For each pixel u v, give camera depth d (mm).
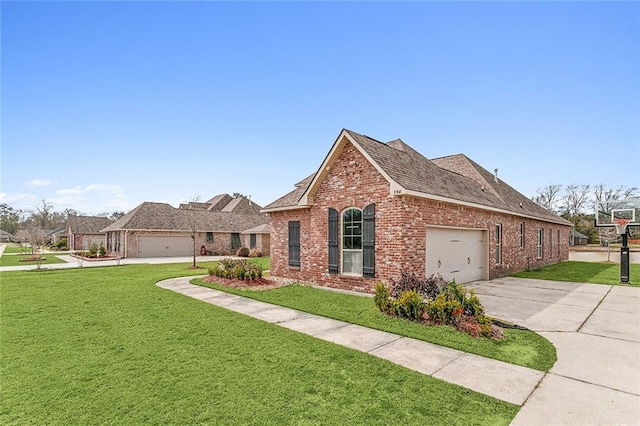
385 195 10945
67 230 55719
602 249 41219
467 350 6008
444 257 12680
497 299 10906
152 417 3781
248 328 7422
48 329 7383
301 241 14312
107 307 9641
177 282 15023
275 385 4602
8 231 92062
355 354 5793
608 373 5105
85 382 4695
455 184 14531
